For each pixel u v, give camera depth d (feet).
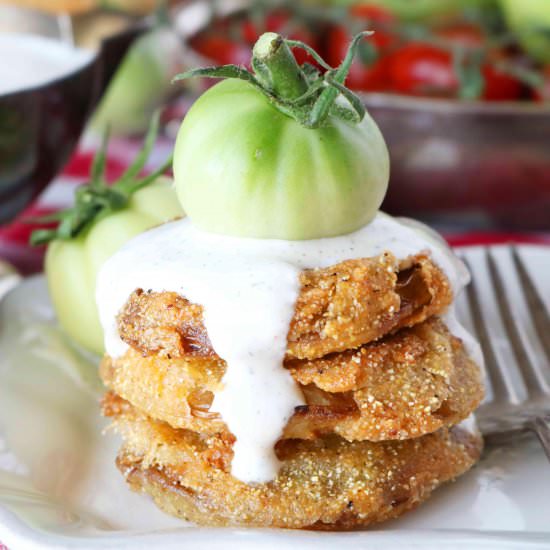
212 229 1.38
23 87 1.72
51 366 1.61
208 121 1.36
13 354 1.63
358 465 1.38
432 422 1.36
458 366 1.40
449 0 2.00
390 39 1.98
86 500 1.42
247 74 1.34
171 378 1.38
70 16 2.00
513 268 1.72
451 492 1.41
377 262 1.36
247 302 1.33
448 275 1.40
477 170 1.89
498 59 1.97
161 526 1.39
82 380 1.59
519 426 1.46
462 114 1.85
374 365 1.36
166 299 1.36
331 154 1.35
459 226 1.97
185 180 1.37
